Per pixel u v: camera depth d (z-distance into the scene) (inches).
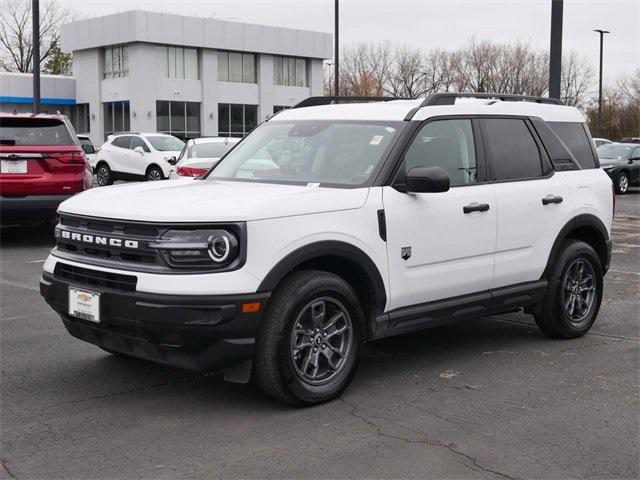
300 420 186.7
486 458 165.6
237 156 247.4
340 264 207.5
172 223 180.7
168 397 203.5
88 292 190.9
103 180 1101.1
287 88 2197.3
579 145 278.5
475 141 238.8
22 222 460.1
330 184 213.9
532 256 249.9
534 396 206.4
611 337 271.6
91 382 215.9
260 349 185.9
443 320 226.4
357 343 203.2
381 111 231.6
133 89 1919.3
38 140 450.9
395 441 174.4
